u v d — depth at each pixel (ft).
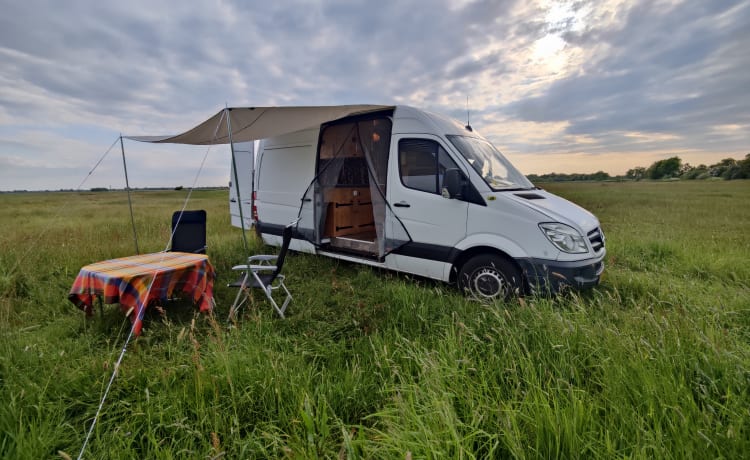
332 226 20.54
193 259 13.76
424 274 15.29
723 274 16.93
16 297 14.92
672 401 6.37
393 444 6.00
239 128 15.69
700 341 8.10
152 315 13.23
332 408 7.48
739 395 6.61
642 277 16.06
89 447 6.39
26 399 7.47
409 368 8.70
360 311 12.81
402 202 15.60
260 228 22.62
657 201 65.46
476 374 7.89
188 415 7.45
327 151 19.51
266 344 10.19
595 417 6.39
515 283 12.84
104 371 8.55
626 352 7.93
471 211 13.75
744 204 56.90
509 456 5.96
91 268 12.28
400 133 15.81
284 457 5.95
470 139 15.84
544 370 7.95
